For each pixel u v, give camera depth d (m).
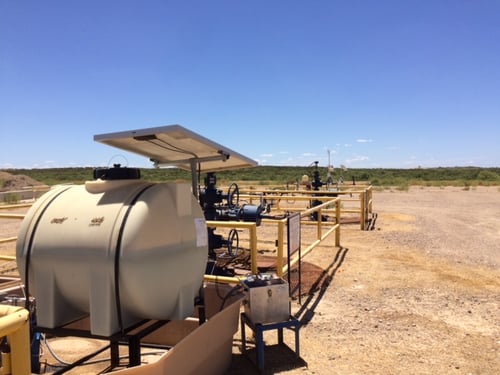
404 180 47.75
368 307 6.04
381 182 44.81
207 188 7.64
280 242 5.70
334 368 4.19
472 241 11.23
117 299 3.23
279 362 4.31
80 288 3.32
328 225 14.15
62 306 3.44
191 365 3.37
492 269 8.20
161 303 3.47
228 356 4.14
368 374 4.06
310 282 7.23
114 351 4.31
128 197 3.42
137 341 3.45
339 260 8.98
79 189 3.72
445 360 4.37
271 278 4.59
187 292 3.77
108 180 3.58
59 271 3.34
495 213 17.72
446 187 39.25
